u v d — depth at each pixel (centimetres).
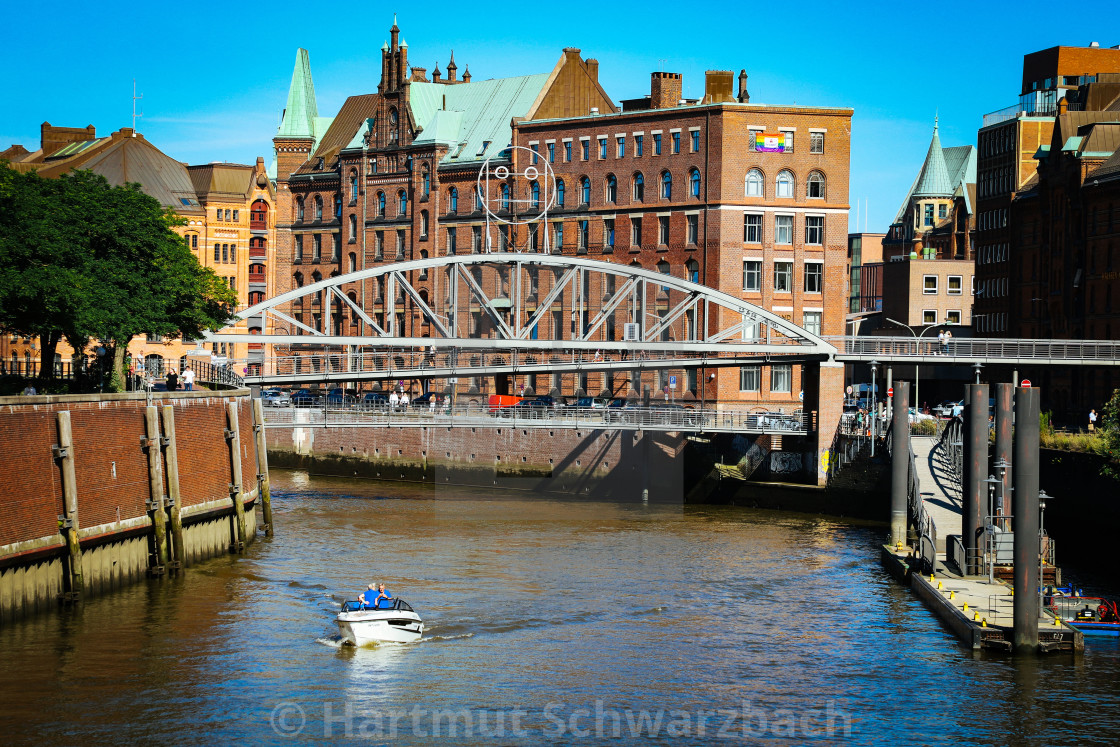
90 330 7088
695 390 11181
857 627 5231
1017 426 4731
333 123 14975
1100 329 11112
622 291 9188
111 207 7644
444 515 8231
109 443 5531
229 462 6788
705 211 11206
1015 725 4141
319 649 4844
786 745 3962
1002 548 5756
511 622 5278
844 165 11269
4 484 4803
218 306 9000
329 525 7700
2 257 6544
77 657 4656
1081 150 11594
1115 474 7031
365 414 10556
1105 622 5150
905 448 6694
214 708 4181
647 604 5609
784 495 8812
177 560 5959
